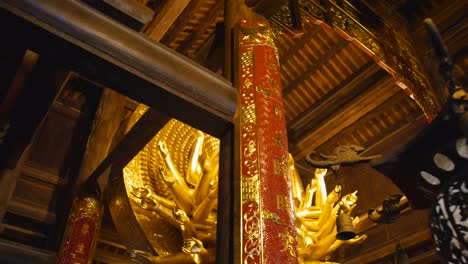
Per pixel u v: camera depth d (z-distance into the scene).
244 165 4.38
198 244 7.24
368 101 11.77
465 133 1.87
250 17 6.12
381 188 11.25
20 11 3.61
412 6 11.10
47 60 6.18
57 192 9.66
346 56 12.19
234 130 4.67
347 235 5.39
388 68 9.16
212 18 9.93
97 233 8.26
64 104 10.72
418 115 11.41
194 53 10.77
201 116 4.62
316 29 12.31
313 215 8.52
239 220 4.01
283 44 12.98
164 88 4.28
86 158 9.48
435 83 9.80
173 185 8.48
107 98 10.45
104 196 9.34
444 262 2.01
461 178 1.94
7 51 6.90
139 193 8.49
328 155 2.87
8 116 7.32
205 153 9.01
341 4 9.52
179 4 8.43
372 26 10.02
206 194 8.36
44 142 10.09
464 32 10.38
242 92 5.00
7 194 8.52
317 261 8.14
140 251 7.87
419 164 2.15
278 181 4.30
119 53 4.04
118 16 4.18
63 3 3.85
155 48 4.34
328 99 12.45
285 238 3.91
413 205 2.38
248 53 5.47
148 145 9.30
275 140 4.60
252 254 3.75
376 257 10.44
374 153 11.95
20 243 8.54
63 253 7.68
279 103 5.03
